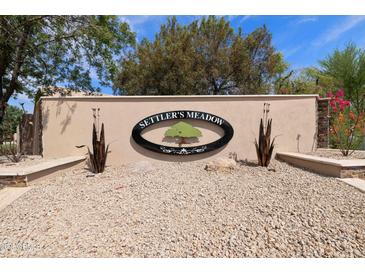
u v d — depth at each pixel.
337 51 9.62
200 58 12.25
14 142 7.87
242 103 6.61
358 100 8.80
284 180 4.25
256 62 12.74
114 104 6.60
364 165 4.08
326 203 3.13
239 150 6.56
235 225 2.71
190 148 6.46
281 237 2.46
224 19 12.48
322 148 6.66
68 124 6.58
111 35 7.65
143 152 6.58
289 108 6.63
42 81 8.51
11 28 6.09
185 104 6.58
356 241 2.36
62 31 7.12
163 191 3.85
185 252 2.28
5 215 3.10
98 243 2.44
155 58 11.91
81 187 4.23
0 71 7.05
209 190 3.83
